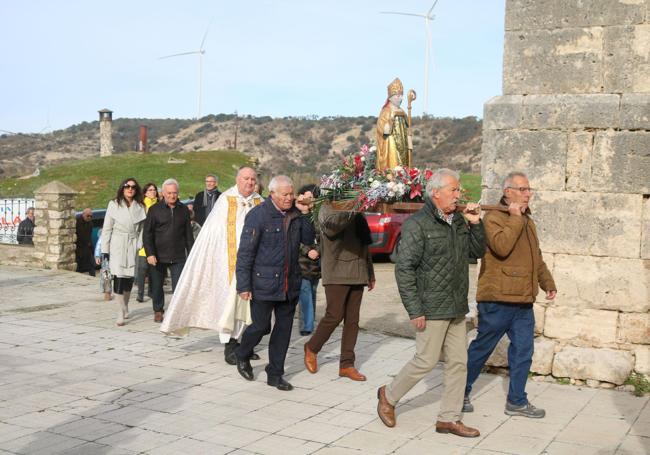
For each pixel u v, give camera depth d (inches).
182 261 403.5
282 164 4212.6
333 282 295.4
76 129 5123.0
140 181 1579.7
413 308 222.1
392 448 218.1
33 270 657.0
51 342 358.0
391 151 751.7
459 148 3319.4
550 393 278.1
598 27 289.3
